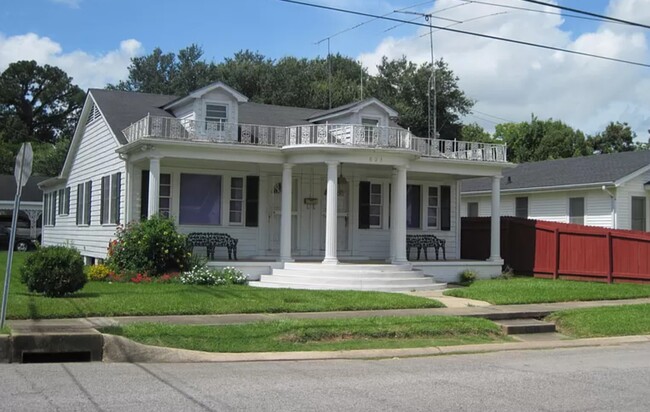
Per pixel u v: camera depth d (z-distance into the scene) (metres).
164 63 68.62
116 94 27.09
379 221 26.30
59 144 59.38
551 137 60.53
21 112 79.44
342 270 20.67
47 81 81.06
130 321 13.04
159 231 20.14
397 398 8.12
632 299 19.31
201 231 23.30
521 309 16.62
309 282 20.28
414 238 26.05
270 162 22.03
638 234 22.27
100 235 25.61
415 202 27.30
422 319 14.28
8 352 10.27
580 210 30.58
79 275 15.52
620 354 12.28
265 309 15.13
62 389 8.22
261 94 55.12
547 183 31.91
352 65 61.88
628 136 63.53
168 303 14.95
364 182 25.77
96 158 26.78
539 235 25.38
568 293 19.27
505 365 10.85
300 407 7.55
